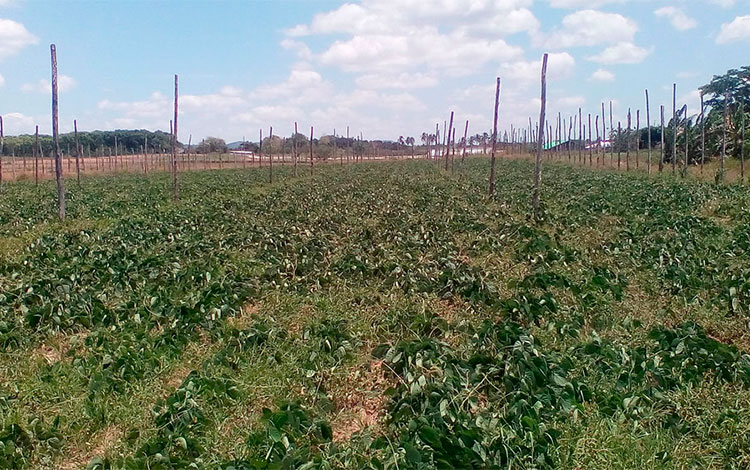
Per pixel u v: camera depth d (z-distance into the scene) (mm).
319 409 6551
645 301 9625
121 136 100625
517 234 15008
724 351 6867
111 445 6086
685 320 8617
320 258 13203
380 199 25344
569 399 6152
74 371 7574
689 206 19844
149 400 6891
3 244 15883
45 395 7043
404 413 6094
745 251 12203
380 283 11297
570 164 53969
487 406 6230
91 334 8695
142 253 14242
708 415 5855
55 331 9023
